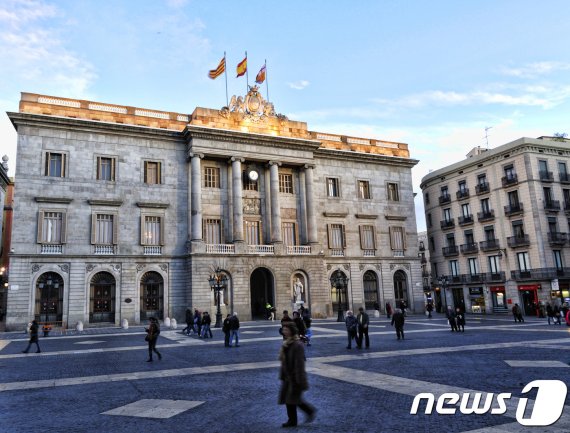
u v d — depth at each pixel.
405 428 8.31
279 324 40.22
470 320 43.19
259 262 45.66
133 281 42.16
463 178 62.06
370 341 24.11
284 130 50.44
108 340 28.69
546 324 35.25
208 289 42.94
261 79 51.12
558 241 51.69
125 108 44.91
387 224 56.09
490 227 57.47
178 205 45.19
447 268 63.62
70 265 40.00
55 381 14.44
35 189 39.72
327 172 53.53
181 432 8.61
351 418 9.08
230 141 46.69
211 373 15.24
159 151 45.38
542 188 53.22
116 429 8.96
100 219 42.06
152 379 14.41
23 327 37.59
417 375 13.52
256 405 10.52
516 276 53.25
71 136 41.88
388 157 56.91
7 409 10.83
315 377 13.80
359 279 52.78
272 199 48.06
